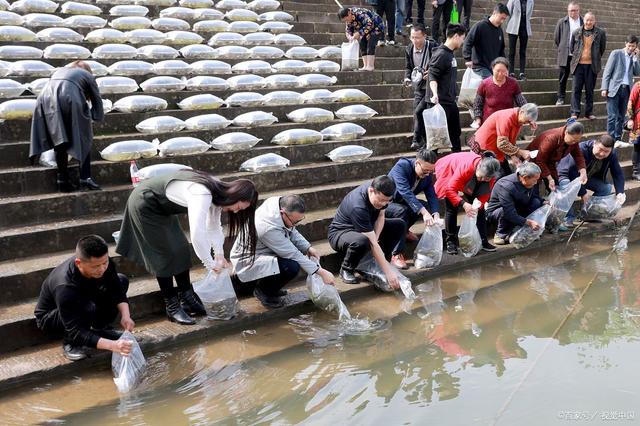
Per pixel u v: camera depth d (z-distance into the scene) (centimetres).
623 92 916
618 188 734
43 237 502
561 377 416
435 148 720
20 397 383
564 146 680
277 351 449
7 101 589
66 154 548
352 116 770
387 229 571
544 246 693
